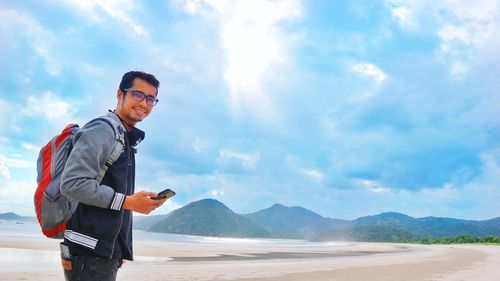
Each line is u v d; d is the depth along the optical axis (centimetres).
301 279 1131
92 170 209
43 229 221
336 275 1255
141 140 256
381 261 2145
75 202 219
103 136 216
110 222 215
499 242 8800
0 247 2075
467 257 2616
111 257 218
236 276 1188
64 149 229
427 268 1570
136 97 243
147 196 215
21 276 1052
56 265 1396
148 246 3353
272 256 2689
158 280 1049
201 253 2703
